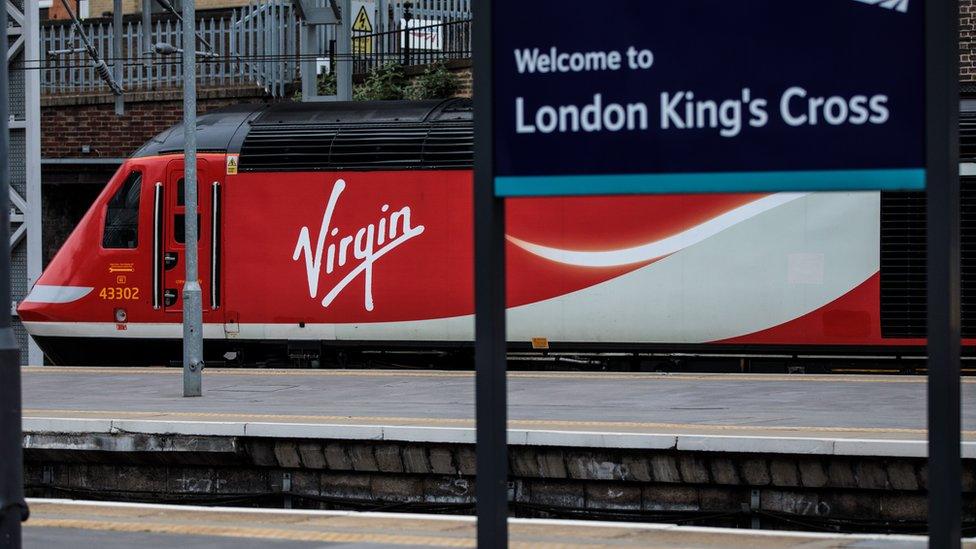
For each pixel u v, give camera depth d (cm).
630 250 4284
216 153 4612
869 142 1149
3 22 1484
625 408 3195
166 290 4641
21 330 5259
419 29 6200
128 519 2086
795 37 1166
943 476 1076
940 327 1075
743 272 4212
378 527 1994
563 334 4347
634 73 1207
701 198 4231
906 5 1136
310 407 3331
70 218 6306
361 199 4500
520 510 2669
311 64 5403
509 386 3819
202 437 2892
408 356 4688
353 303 4500
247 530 1975
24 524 2041
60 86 6400
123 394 3756
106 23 6419
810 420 2873
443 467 2723
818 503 2477
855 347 4166
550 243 4341
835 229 4159
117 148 6178
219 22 6362
